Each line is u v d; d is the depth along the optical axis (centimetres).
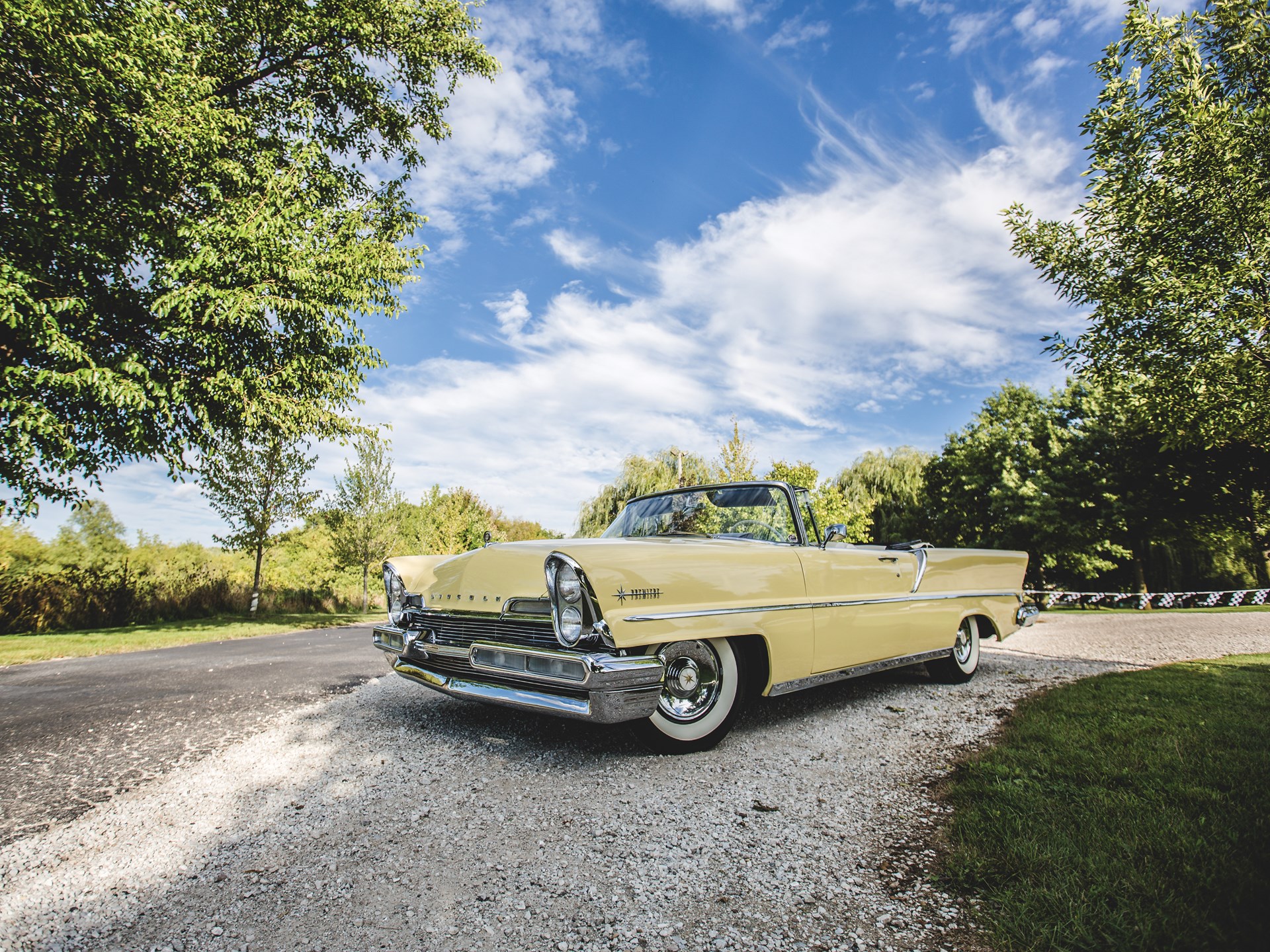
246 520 1617
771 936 150
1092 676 468
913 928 153
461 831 209
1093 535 1916
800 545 361
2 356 848
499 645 275
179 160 913
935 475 2500
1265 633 773
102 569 1420
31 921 158
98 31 775
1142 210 556
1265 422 536
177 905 165
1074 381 2091
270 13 1175
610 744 305
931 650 423
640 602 261
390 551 2019
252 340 1102
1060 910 154
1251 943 139
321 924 156
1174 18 541
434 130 1492
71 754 304
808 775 261
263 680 518
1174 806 212
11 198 817
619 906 164
